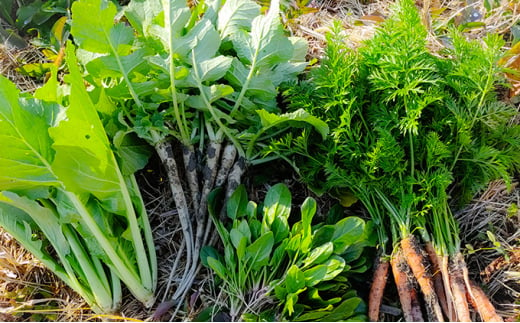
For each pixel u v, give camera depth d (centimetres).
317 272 135
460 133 145
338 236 143
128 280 148
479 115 150
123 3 213
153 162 176
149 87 147
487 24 204
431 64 148
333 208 159
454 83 146
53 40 190
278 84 161
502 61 177
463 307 137
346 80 144
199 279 158
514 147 153
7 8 209
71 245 144
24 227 146
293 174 172
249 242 144
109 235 144
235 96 155
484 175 152
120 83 147
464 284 141
